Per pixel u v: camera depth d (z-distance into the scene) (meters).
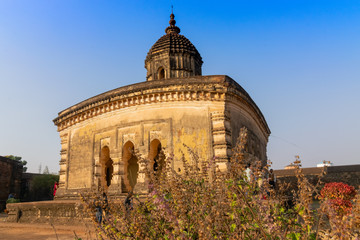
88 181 19.80
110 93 19.00
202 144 15.60
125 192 17.62
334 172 32.72
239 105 17.47
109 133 19.12
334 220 3.48
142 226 4.52
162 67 24.81
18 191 36.56
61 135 23.33
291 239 3.71
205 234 3.70
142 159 5.81
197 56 25.89
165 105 17.03
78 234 12.28
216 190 4.78
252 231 3.95
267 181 4.56
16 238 12.69
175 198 4.47
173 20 27.70
